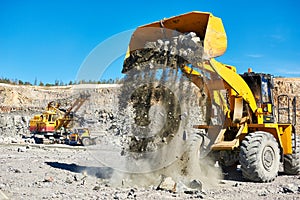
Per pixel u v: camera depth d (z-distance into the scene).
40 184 7.45
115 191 6.82
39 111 42.03
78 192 6.71
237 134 9.07
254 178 8.78
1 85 52.47
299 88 45.69
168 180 7.14
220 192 7.09
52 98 53.31
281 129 10.17
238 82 9.33
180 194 6.67
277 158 9.17
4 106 45.34
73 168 10.10
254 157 8.74
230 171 10.20
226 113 9.12
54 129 27.25
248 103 9.51
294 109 10.82
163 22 8.27
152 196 6.35
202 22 8.09
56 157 13.38
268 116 9.98
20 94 52.41
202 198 6.33
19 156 13.45
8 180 7.84
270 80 10.38
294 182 8.94
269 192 7.27
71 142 23.95
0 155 13.65
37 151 16.44
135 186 7.41
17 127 34.16
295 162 10.50
